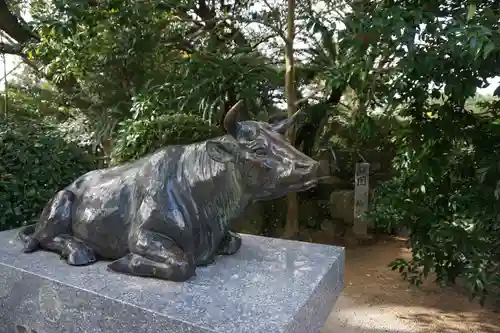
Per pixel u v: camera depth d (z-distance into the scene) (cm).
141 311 120
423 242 263
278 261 169
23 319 154
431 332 249
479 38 172
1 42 430
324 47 377
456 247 242
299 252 183
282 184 137
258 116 343
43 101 471
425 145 252
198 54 343
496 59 196
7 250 175
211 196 153
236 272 154
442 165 243
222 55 350
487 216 223
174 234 148
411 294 310
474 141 233
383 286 327
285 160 137
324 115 420
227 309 121
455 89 211
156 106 324
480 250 237
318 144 447
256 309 121
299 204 486
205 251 159
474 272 233
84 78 382
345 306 288
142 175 159
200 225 155
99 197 161
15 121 351
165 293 132
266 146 140
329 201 484
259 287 139
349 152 496
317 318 144
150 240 146
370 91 242
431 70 210
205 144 153
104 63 361
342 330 252
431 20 201
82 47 350
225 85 319
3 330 163
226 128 147
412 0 227
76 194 174
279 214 445
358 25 218
